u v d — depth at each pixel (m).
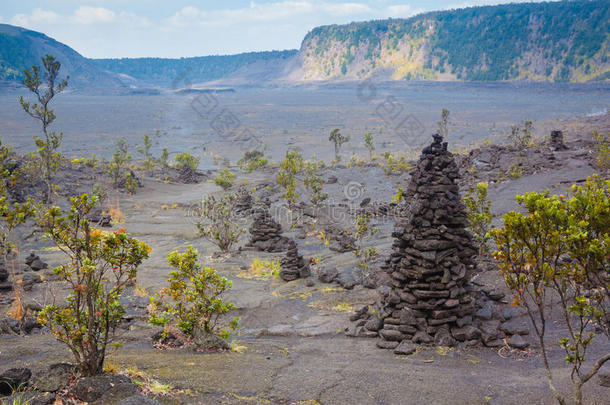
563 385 8.25
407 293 12.35
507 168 43.28
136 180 56.69
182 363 9.05
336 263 22.33
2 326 12.34
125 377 7.18
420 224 12.33
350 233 28.66
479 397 7.96
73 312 7.76
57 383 7.10
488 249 18.45
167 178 67.81
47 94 44.66
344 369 9.54
